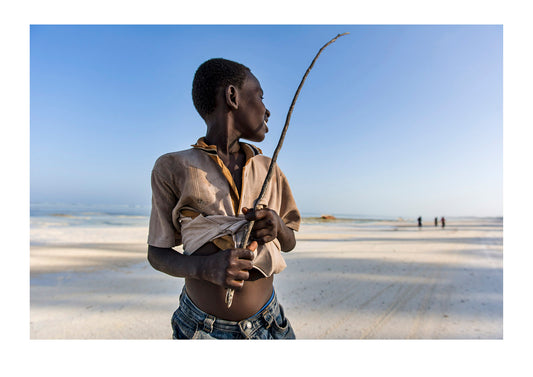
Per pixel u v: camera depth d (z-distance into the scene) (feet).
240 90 4.34
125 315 15.23
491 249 41.63
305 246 42.75
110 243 41.11
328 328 13.57
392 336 12.72
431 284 21.29
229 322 4.31
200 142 4.39
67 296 18.34
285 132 3.89
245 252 3.71
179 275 4.01
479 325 14.02
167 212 4.35
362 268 26.61
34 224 73.41
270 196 4.72
